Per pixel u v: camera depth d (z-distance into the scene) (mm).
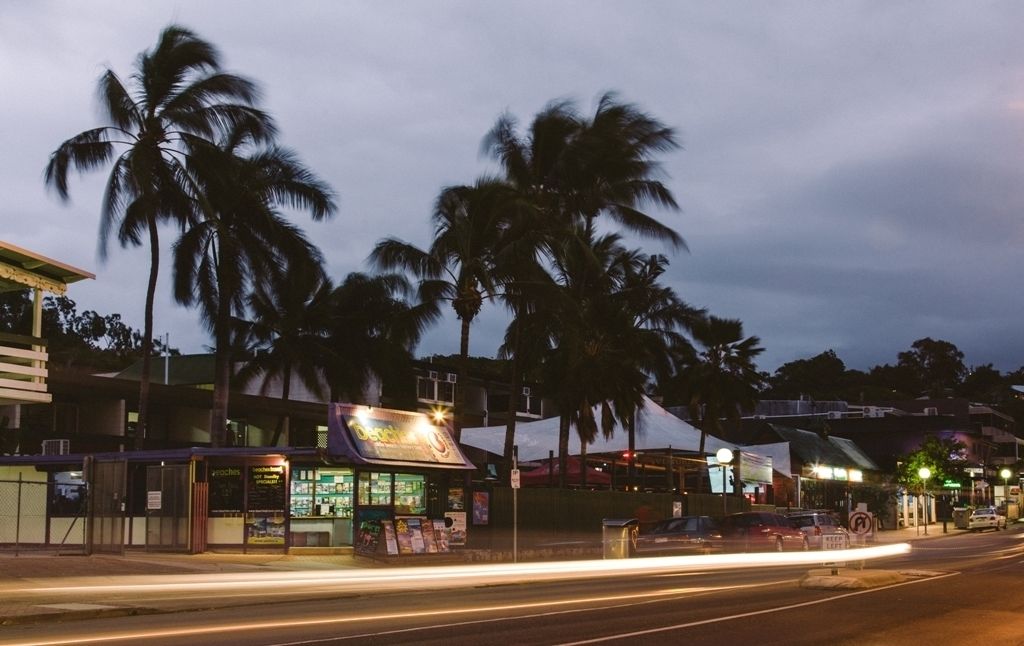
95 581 21000
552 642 12133
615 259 47781
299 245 39062
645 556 35312
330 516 28422
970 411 125188
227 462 28266
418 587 22391
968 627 13742
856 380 159375
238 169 37688
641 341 47906
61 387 43156
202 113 36250
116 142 36125
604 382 42875
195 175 36656
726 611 15750
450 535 31188
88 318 96438
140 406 36219
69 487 31031
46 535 31016
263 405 51812
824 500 69750
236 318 52500
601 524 39500
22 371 27141
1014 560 31281
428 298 39000
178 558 26156
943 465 78812
